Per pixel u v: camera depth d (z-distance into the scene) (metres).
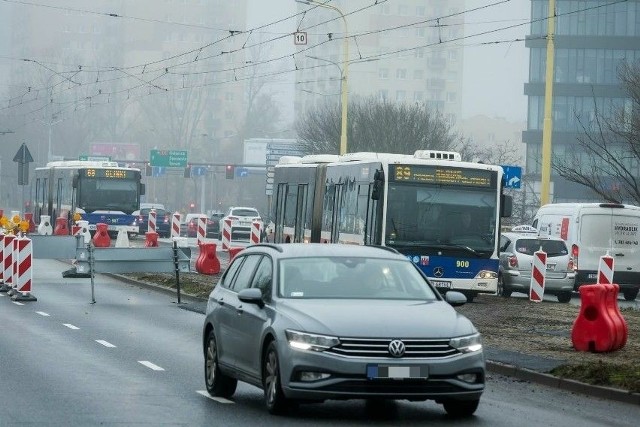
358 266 27.30
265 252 28.39
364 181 63.56
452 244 60.41
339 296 26.31
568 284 68.12
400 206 60.44
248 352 26.75
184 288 65.56
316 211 73.88
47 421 24.45
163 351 38.50
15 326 46.09
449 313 25.45
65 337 42.38
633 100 104.56
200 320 50.12
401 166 60.59
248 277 28.42
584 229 74.50
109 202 131.12
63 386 29.98
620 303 73.19
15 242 59.47
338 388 23.98
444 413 26.66
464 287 60.41
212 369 29.08
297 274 26.86
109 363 35.12
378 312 24.97
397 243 60.12
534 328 47.09
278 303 25.94
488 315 53.41
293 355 24.36
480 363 24.58
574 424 25.42
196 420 24.94
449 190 60.81
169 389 29.92
